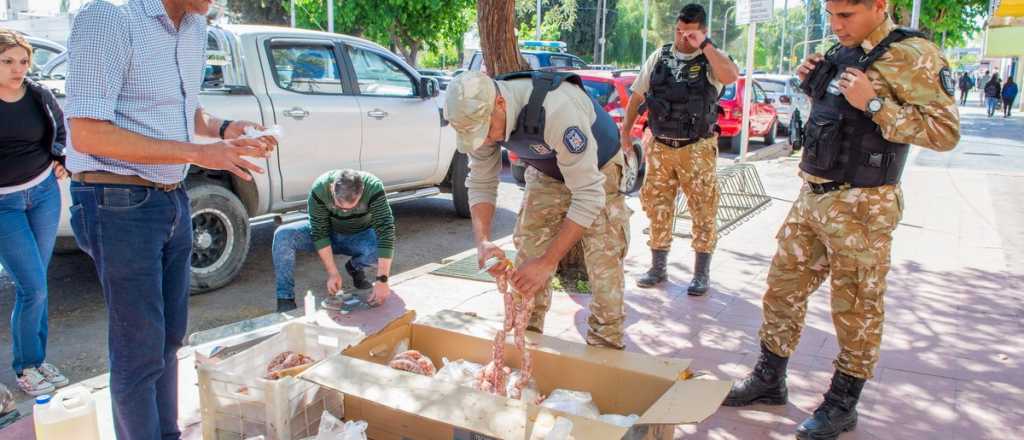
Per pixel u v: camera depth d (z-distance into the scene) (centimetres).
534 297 320
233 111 525
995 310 473
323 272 590
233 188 555
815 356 397
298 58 591
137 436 259
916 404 339
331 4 1438
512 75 288
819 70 302
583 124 277
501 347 285
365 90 646
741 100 1435
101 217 243
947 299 495
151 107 244
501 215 812
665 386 278
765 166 1244
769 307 331
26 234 352
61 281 552
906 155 297
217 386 276
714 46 476
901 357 394
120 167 241
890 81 276
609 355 298
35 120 342
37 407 257
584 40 4569
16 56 325
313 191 468
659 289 523
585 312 472
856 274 297
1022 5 1141
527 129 276
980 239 671
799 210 314
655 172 509
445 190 785
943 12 2608
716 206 503
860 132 286
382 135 650
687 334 434
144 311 252
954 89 273
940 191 912
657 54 503
